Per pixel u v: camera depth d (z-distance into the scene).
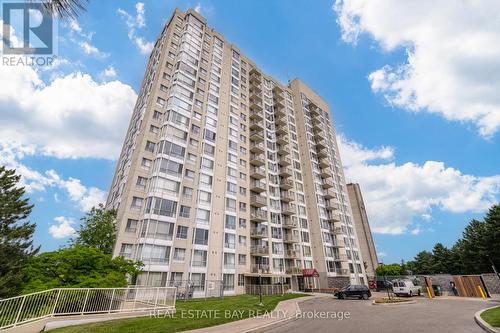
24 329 10.80
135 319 12.32
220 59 49.03
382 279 44.50
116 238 27.06
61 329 10.41
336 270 48.88
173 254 29.16
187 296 26.73
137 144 34.12
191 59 42.44
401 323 12.06
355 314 15.35
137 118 40.41
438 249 69.81
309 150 58.88
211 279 31.52
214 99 43.56
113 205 33.78
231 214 37.84
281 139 54.19
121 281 17.06
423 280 32.75
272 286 34.12
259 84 57.56
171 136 34.25
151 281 26.33
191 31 45.03
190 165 35.34
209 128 40.22
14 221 25.17
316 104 70.81
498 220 41.38
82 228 27.17
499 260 42.56
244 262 36.66
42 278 16.00
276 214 46.06
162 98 37.25
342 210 60.03
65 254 17.20
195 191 34.44
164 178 31.50
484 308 16.80
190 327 10.84
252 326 11.30
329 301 24.31
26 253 23.52
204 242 32.69
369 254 77.69
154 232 28.30
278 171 51.88
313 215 51.91
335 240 52.75
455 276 29.09
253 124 49.56
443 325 11.32
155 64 44.19
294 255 44.28
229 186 39.50
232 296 29.55
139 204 29.77
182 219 31.66
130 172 31.98
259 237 40.47
